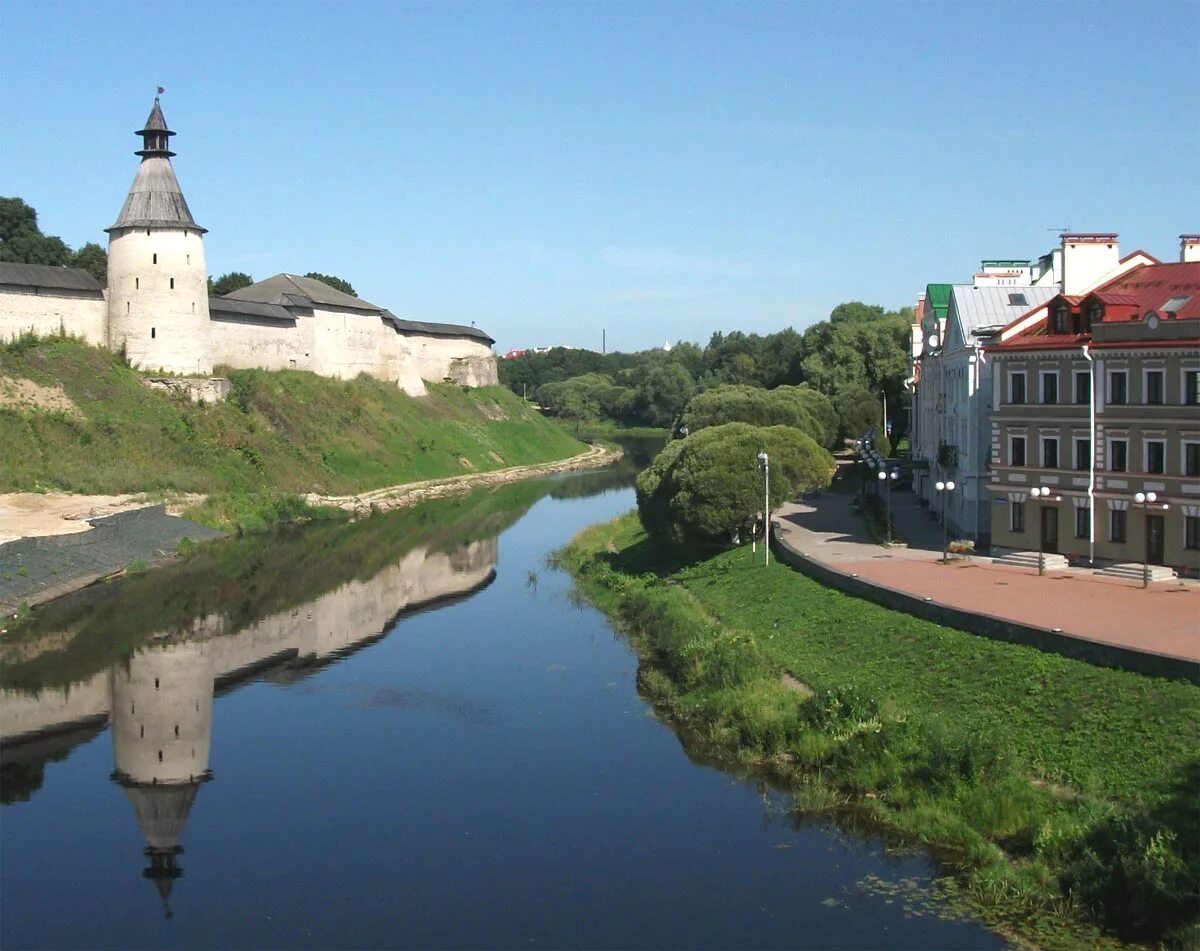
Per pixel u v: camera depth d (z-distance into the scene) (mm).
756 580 66375
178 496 106562
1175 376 55500
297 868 36031
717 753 43875
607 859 35625
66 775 44656
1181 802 32031
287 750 47000
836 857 34500
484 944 31062
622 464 193000
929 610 49438
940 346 86938
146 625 68875
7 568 74812
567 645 63406
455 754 45875
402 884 34656
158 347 127688
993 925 29984
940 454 82250
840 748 39812
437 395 193125
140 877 35719
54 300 124688
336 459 137000
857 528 82688
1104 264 68688
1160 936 28641
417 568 89000
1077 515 60750
